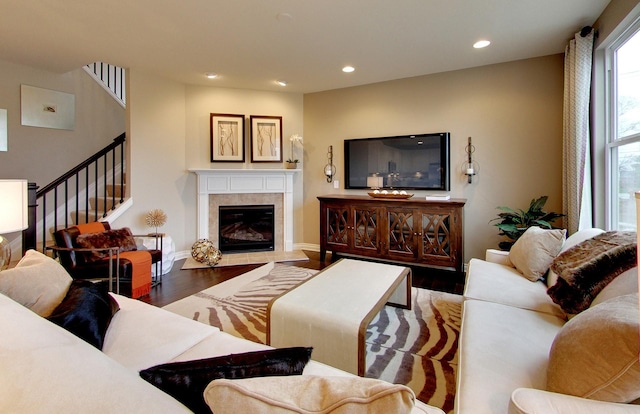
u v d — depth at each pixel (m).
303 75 4.29
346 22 2.86
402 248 4.04
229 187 4.84
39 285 1.49
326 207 4.55
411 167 4.38
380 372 1.95
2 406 0.56
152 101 4.32
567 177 3.29
